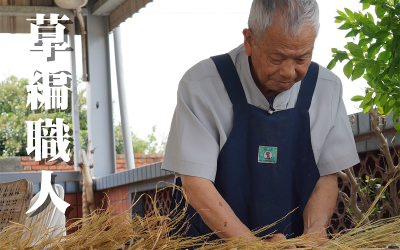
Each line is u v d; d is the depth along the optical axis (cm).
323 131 137
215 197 123
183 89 135
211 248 90
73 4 589
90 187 598
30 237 82
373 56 164
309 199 135
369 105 166
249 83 131
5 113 968
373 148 214
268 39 108
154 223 86
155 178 443
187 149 128
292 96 135
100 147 629
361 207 218
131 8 566
